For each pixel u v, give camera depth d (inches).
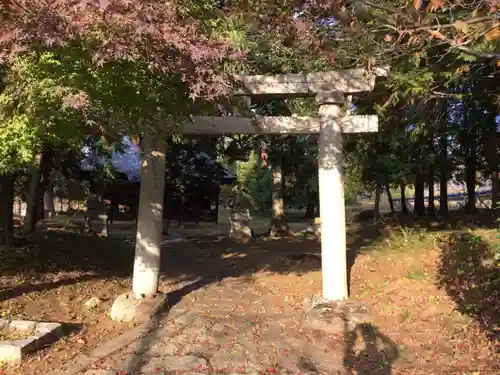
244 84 232.2
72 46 142.0
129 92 156.5
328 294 242.7
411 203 1465.3
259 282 328.8
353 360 183.8
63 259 391.2
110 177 659.4
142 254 251.1
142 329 218.2
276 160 692.7
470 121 462.9
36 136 164.1
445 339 192.2
